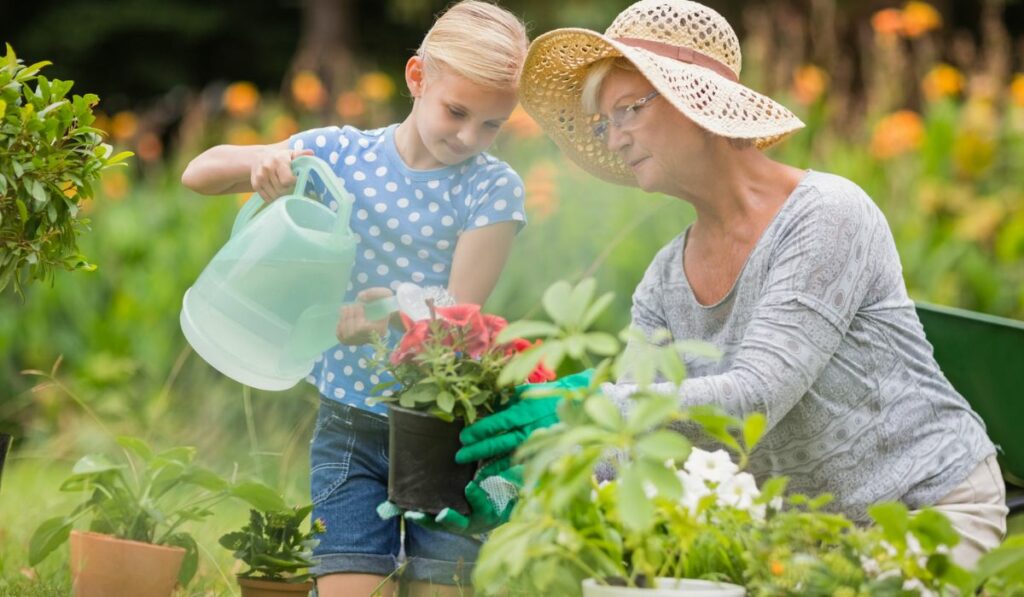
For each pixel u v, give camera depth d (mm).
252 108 9383
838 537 2307
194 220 8016
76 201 3252
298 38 17094
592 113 3232
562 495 2031
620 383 3264
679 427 2896
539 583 2129
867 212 3072
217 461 5664
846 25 11742
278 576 3014
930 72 7965
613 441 2031
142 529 2984
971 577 2232
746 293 3098
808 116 7676
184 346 7117
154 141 9273
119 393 6676
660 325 3350
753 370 2891
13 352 7395
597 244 6477
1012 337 3594
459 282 3512
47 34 16391
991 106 7570
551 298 2229
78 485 3059
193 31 16547
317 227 3244
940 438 3076
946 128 7230
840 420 3066
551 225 6562
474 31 3391
